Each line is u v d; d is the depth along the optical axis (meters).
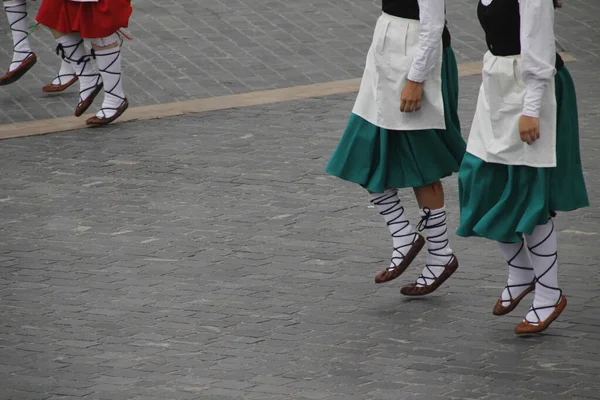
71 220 16.11
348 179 12.95
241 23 27.03
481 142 11.80
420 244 13.10
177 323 12.66
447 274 13.21
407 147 12.73
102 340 12.23
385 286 13.78
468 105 21.41
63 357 11.79
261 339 12.23
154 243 15.20
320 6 28.42
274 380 11.19
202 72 23.67
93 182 17.75
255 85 22.89
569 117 11.66
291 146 19.41
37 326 12.59
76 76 22.08
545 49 11.14
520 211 11.66
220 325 12.61
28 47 22.23
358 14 27.77
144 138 19.95
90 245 15.13
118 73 20.52
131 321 12.73
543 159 11.45
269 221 15.99
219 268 14.30
